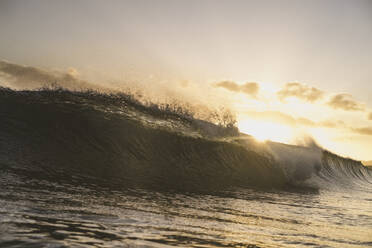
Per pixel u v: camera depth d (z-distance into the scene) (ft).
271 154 44.27
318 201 30.76
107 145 31.01
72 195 17.28
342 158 62.03
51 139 28.94
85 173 23.76
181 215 16.89
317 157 51.93
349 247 14.55
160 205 18.56
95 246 9.93
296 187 38.68
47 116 31.94
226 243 12.59
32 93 37.01
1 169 20.68
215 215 18.29
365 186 51.60
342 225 20.31
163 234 12.59
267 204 25.08
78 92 41.65
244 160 39.83
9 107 32.17
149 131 35.45
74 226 11.82
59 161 25.31
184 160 34.65
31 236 10.03
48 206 14.25
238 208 21.65
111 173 25.38
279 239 14.47
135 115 39.09
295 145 51.80
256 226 16.81
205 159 36.78
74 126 31.60
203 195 24.45
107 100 41.32
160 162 32.55
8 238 9.58
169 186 25.34
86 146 29.76
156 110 44.09
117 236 11.34
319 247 13.79
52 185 18.90
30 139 27.96
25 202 14.29
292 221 19.61
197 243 12.01
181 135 37.47
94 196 17.93
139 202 18.40
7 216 11.84
